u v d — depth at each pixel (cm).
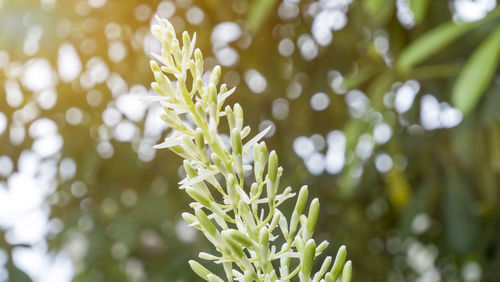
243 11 174
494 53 80
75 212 175
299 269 55
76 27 164
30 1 152
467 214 160
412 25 158
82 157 189
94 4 168
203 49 178
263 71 184
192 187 55
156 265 172
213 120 55
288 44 184
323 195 186
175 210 182
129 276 173
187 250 169
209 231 55
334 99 181
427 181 170
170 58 55
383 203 201
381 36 167
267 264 54
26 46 164
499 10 81
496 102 134
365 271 196
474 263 187
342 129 181
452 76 149
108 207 184
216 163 55
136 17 172
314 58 183
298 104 184
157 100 55
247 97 184
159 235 173
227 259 55
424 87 165
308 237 56
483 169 157
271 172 55
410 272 206
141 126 183
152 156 191
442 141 170
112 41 176
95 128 188
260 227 55
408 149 174
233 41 180
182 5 173
